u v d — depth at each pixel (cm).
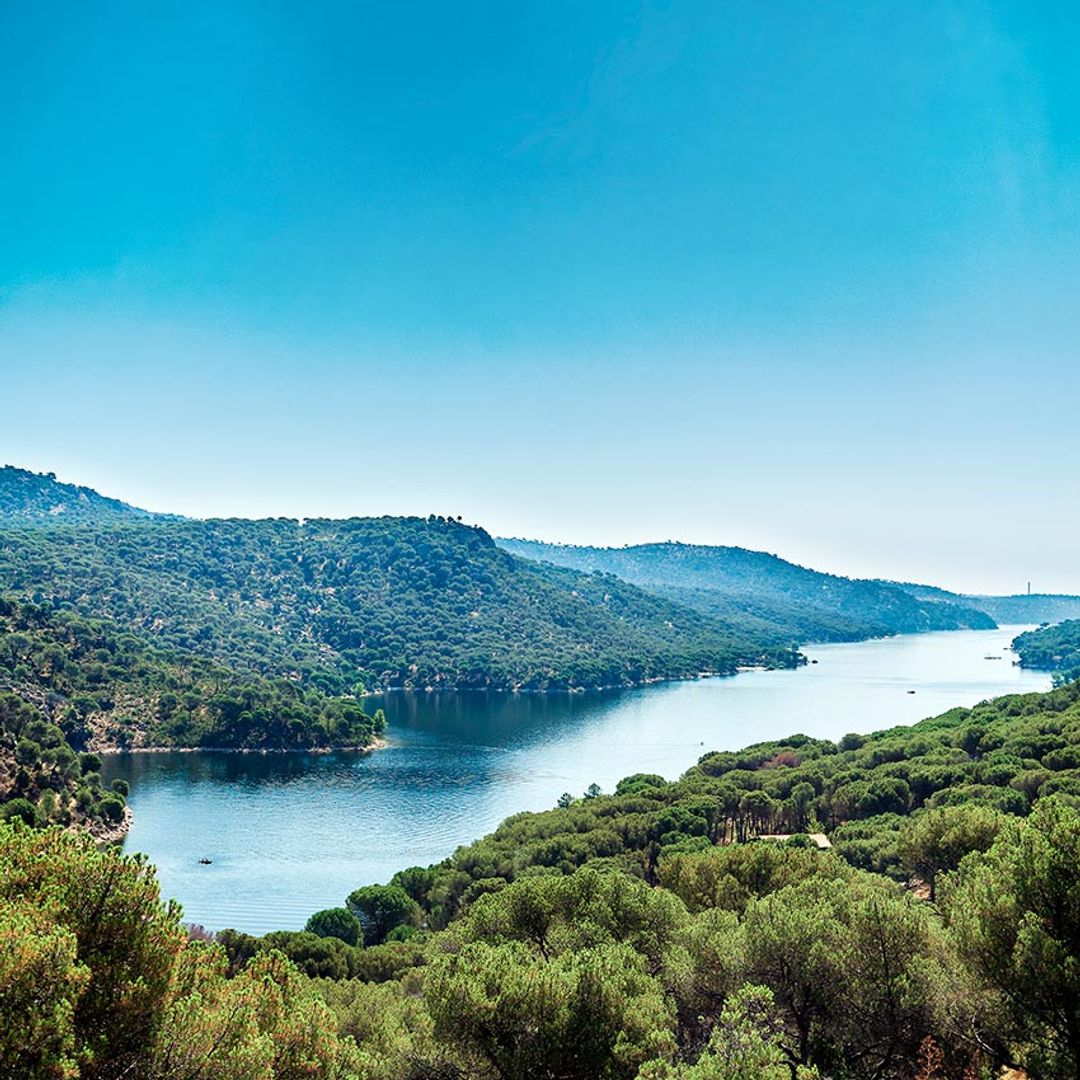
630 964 3600
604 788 18062
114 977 2067
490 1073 3100
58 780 14638
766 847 5462
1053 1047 2478
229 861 13212
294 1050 2638
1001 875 2781
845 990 3130
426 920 9669
